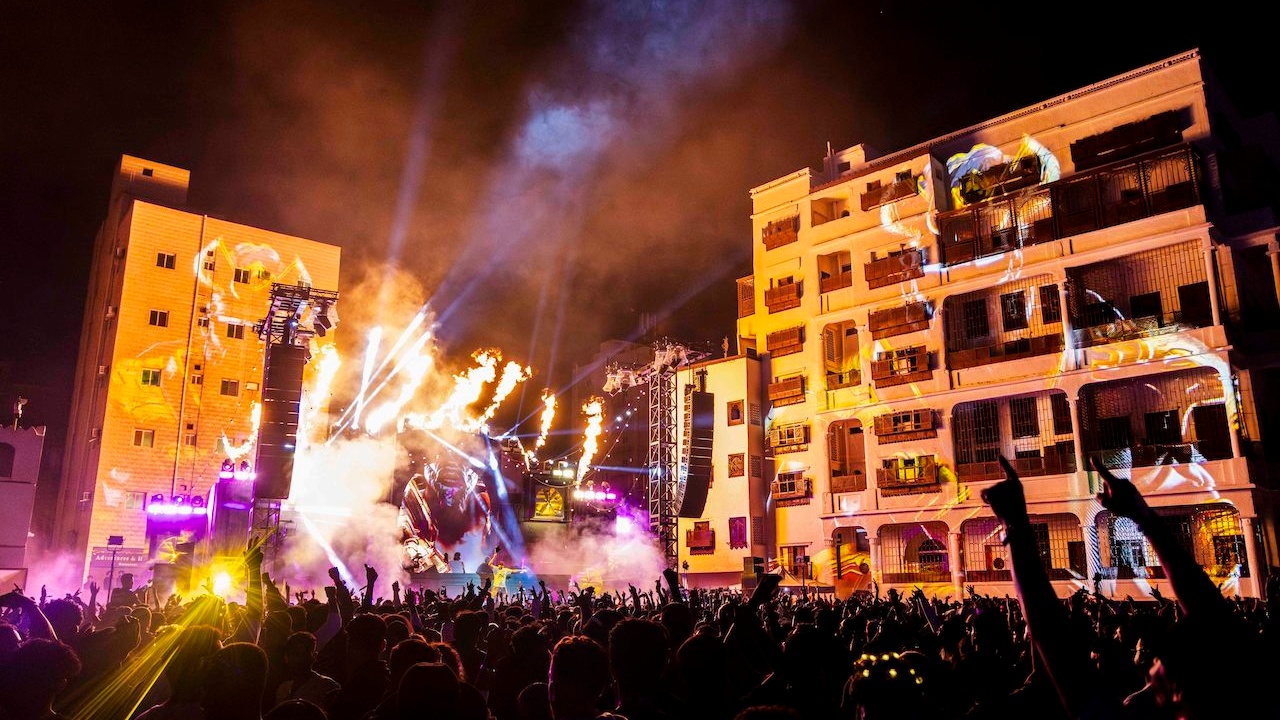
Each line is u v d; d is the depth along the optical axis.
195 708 6.04
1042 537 38.53
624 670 5.08
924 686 5.57
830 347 48.00
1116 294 38.75
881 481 42.94
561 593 25.36
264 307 59.78
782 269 50.25
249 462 56.59
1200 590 2.91
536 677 6.38
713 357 58.00
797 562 46.53
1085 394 38.78
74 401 61.00
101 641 9.08
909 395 43.16
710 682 5.30
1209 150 37.56
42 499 60.53
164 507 50.69
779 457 48.62
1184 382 36.66
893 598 15.20
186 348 56.69
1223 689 2.77
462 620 8.34
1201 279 36.72
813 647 5.61
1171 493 34.78
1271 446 35.03
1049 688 4.62
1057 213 39.94
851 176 47.94
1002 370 40.38
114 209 60.75
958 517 40.25
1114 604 15.27
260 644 7.71
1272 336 35.50
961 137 45.16
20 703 5.20
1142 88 39.66
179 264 57.59
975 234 42.41
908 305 43.84
